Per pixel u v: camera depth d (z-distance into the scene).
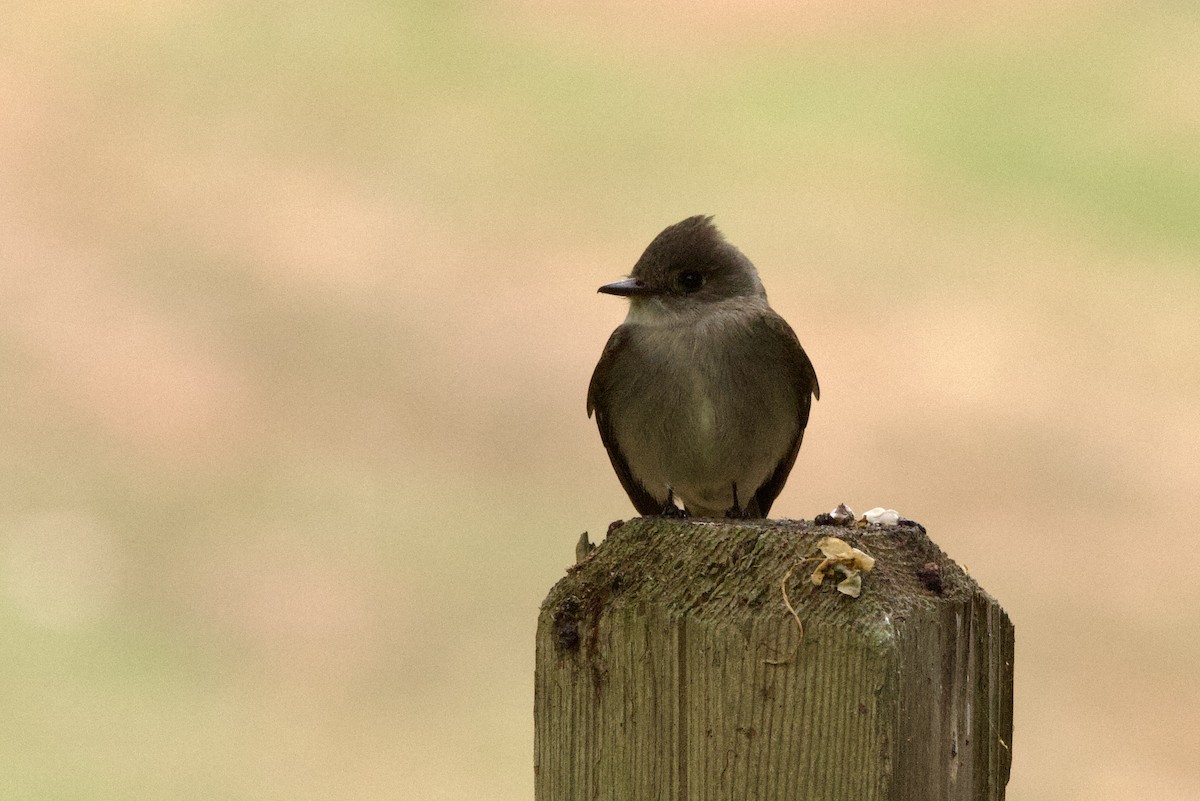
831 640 3.93
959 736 4.14
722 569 4.12
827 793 3.93
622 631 4.18
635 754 4.16
